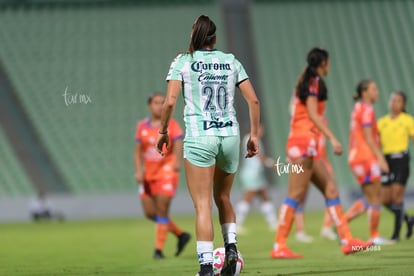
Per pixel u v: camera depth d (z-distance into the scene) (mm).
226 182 22172
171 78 21078
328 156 91500
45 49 104438
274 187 87375
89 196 80875
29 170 87562
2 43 104875
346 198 80125
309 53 30641
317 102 30328
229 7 113250
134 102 97812
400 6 113688
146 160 34312
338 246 37438
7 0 111625
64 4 112500
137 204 81375
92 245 43062
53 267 29766
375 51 106312
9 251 39000
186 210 81125
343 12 112562
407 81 101812
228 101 21391
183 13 111938
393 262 27469
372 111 35812
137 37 107750
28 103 95938
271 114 96625
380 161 35406
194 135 20906
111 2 113125
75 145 91562
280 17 111375
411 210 72250
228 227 22516
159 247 33688
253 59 104625
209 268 20750
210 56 21359
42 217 76875
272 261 29562
